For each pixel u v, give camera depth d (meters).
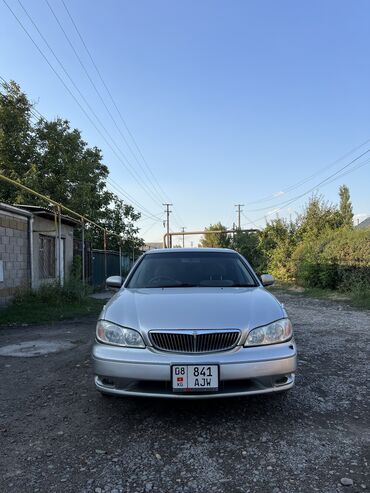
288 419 3.68
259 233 29.77
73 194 19.08
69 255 16.09
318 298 14.84
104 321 3.82
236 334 3.52
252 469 2.88
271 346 3.57
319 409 3.92
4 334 7.71
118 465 2.94
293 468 2.89
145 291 4.49
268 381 3.48
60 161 19.25
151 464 2.95
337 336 7.50
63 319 9.45
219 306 3.83
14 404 4.11
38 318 9.32
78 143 20.98
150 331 3.53
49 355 6.07
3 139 17.80
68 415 3.82
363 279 14.68
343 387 4.55
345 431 3.46
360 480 2.74
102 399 4.20
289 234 25.58
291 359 3.57
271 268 26.28
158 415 3.78
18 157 18.48
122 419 3.71
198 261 5.28
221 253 5.51
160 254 5.50
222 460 3.00
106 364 3.54
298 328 8.41
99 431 3.48
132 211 28.22
